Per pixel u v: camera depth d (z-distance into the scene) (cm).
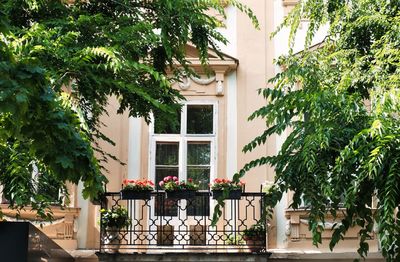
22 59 477
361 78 735
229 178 1094
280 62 916
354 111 663
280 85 774
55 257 904
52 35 688
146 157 1104
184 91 1129
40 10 767
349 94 723
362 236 686
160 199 1077
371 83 750
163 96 795
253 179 1084
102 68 675
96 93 761
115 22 781
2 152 688
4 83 440
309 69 751
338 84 725
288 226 1049
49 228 1032
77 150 489
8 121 489
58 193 840
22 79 453
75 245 1047
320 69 768
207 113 1132
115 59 651
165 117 817
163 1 799
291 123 719
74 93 718
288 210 1052
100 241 998
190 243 1056
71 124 506
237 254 973
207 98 1130
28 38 640
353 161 637
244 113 1126
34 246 764
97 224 1059
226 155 1107
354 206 668
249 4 1183
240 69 1148
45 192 772
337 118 674
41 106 474
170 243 1059
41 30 652
